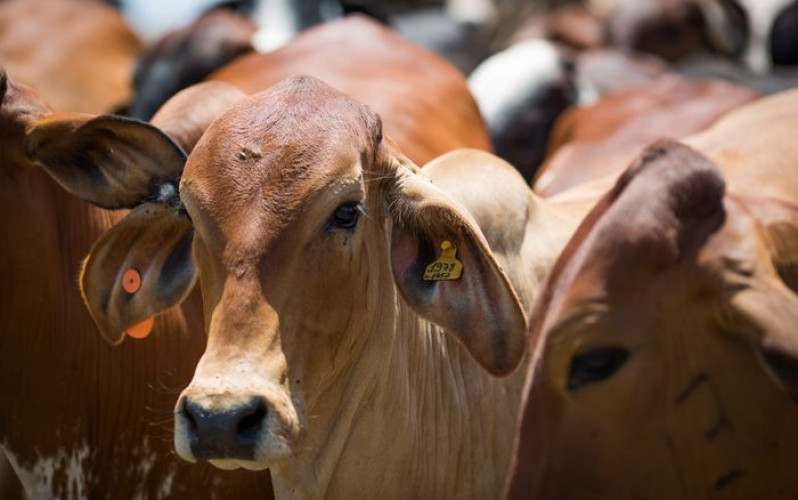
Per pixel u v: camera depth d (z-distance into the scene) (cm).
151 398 1160
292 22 2303
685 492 867
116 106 2077
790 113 1171
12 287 1123
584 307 866
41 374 1140
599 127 1564
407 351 1044
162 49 2078
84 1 2433
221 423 864
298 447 904
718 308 850
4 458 1263
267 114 946
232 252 913
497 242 1089
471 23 2934
